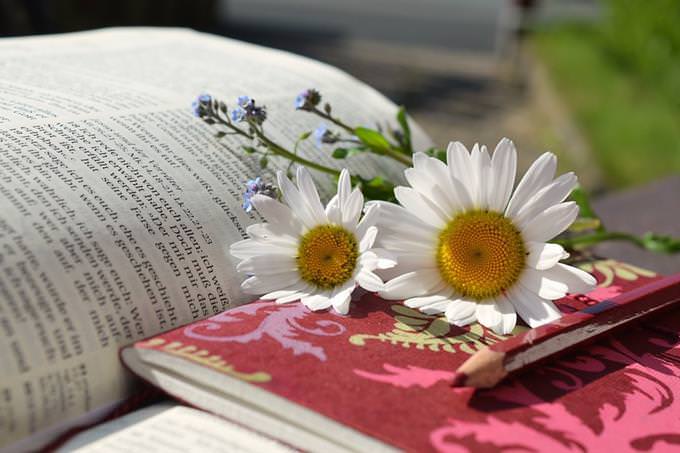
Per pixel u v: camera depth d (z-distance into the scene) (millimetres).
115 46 431
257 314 287
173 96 359
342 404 251
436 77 1725
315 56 1863
